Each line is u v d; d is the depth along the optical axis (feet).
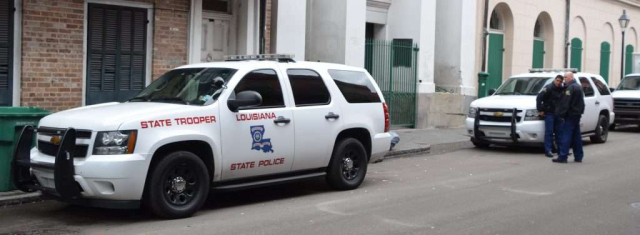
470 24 70.49
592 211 28.73
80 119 25.38
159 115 25.54
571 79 44.14
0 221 25.99
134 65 42.55
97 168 24.12
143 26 42.80
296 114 29.99
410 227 25.50
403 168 41.65
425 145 51.06
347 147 32.86
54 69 38.99
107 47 41.22
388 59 62.28
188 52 45.01
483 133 49.90
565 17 90.99
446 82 70.33
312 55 57.67
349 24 56.49
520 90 51.85
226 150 27.30
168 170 25.75
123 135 24.53
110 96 41.60
